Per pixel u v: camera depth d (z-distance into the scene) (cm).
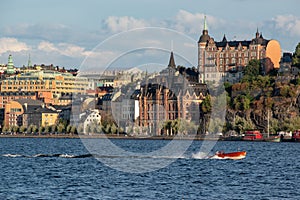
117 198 19238
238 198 19425
